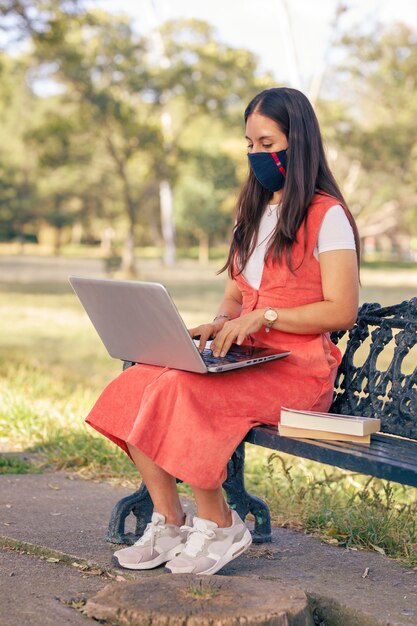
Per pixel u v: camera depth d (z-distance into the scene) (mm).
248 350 2934
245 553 3156
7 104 43438
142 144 37031
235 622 2332
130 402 2805
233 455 3229
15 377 7703
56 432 5199
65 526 3342
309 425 2691
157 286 2586
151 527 2865
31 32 16281
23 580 2783
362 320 3205
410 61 33781
